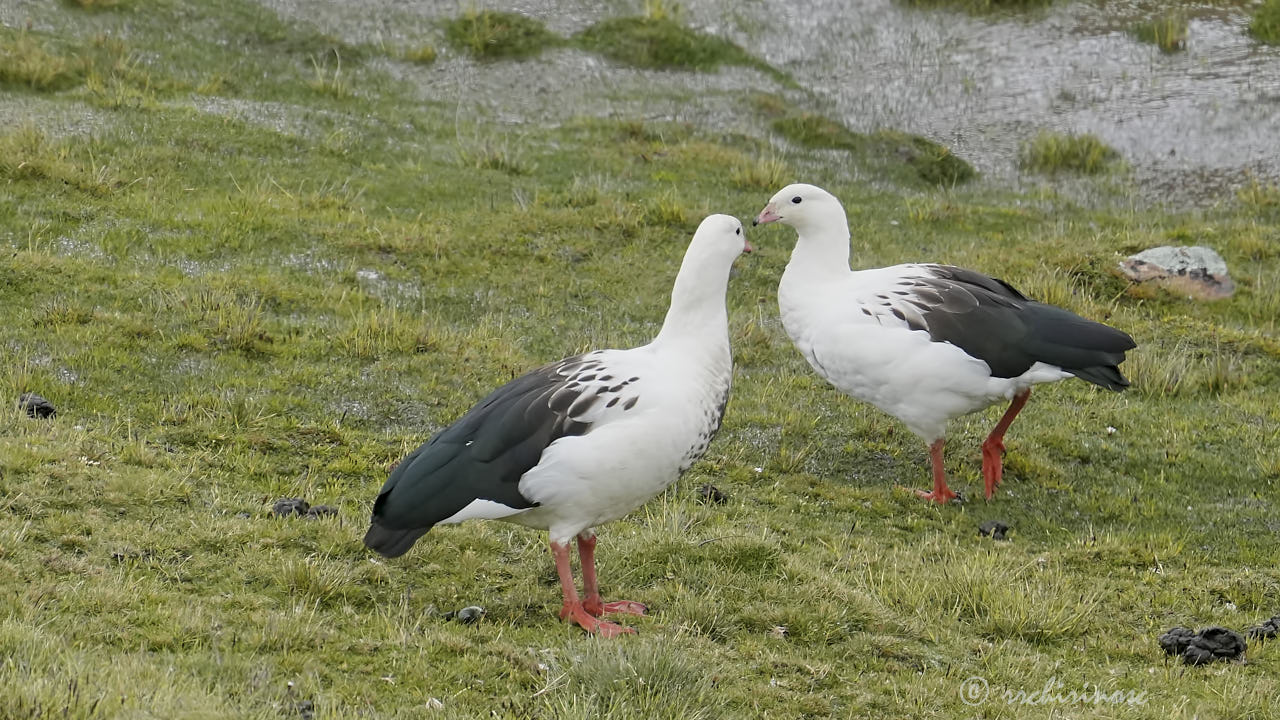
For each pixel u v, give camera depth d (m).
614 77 27.45
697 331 9.84
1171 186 24.55
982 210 22.80
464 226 19.45
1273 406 16.03
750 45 29.67
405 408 13.92
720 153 23.88
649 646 8.62
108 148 20.11
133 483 10.80
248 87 24.22
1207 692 9.50
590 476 9.17
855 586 10.93
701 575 10.53
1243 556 12.43
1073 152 25.38
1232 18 31.05
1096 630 10.67
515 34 28.11
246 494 11.35
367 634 8.91
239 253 17.52
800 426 14.65
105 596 8.77
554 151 23.31
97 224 17.56
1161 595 11.35
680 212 20.42
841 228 14.01
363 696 7.98
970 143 26.22
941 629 10.25
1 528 9.63
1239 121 26.61
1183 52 29.53
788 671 9.15
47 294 15.19
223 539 10.12
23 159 18.55
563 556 9.52
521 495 9.22
